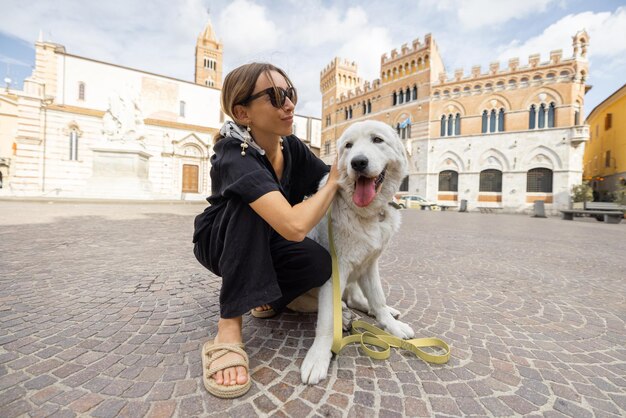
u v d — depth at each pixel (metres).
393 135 2.34
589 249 7.13
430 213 22.38
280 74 1.95
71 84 33.66
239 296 1.80
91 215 11.09
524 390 1.75
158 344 2.12
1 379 1.69
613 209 18.25
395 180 2.31
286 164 2.28
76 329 2.32
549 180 25.81
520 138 26.53
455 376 1.87
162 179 35.16
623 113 26.36
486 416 1.53
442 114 30.00
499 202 27.66
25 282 3.42
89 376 1.74
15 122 38.38
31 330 2.28
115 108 21.80
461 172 28.98
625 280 4.34
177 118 39.31
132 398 1.57
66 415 1.43
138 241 6.25
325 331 1.95
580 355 2.18
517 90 26.75
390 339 2.21
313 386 1.71
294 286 2.07
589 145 34.19
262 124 1.89
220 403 1.55
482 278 4.28
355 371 1.88
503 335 2.47
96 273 3.86
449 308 3.05
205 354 1.79
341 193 2.12
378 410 1.54
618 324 2.75
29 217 9.70
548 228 12.48
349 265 2.14
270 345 2.13
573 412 1.58
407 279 4.13
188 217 11.75
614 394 1.74
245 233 1.79
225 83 1.93
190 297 3.05
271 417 1.46
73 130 31.72
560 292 3.70
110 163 20.02
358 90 38.09
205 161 37.44
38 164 30.09
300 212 1.75
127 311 2.68
